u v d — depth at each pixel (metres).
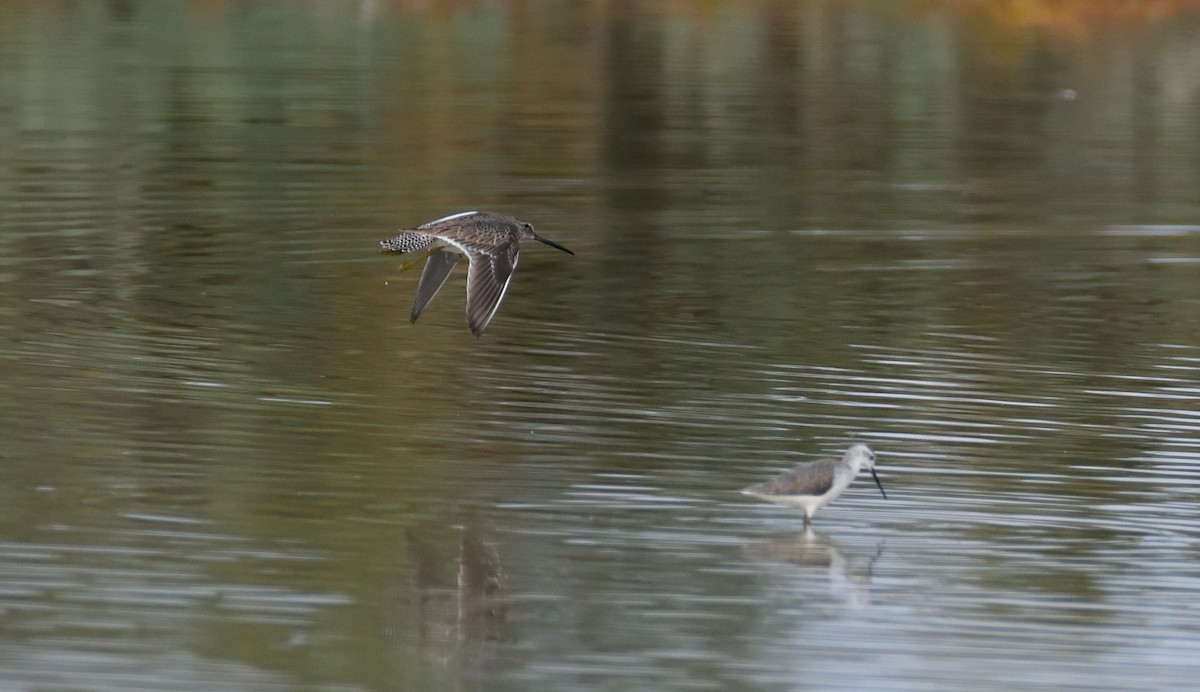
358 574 11.80
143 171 26.95
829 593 11.67
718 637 11.00
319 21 44.88
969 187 27.48
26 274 20.31
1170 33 44.53
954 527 12.94
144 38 41.25
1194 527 13.02
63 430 14.50
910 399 16.27
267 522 12.63
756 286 20.83
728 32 44.31
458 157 28.97
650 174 28.03
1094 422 15.65
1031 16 46.16
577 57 40.34
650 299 20.09
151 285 19.98
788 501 12.59
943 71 39.22
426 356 17.36
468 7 47.50
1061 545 12.62
